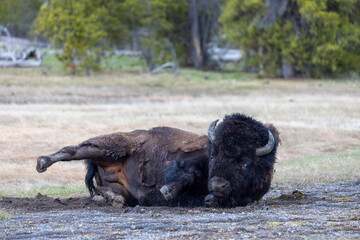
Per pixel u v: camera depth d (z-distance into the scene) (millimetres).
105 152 23953
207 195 22328
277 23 134000
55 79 113625
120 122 54812
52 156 22938
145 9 154125
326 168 34219
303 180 30828
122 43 162750
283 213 20031
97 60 131625
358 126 55219
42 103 81625
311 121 59094
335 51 124500
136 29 161500
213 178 20531
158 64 146125
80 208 23016
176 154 23594
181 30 175875
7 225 18797
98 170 25250
